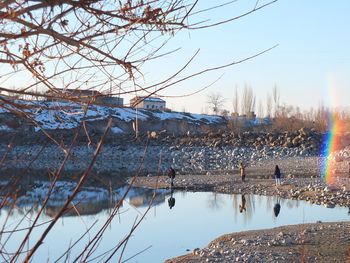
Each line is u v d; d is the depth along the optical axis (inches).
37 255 460.8
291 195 983.6
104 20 90.6
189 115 3491.6
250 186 1135.0
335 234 566.6
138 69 94.7
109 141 2454.5
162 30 93.0
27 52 87.6
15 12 80.6
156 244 580.1
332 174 1310.3
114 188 1155.9
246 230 659.4
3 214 407.8
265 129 3053.6
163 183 1261.1
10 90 82.5
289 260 463.2
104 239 591.2
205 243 592.7
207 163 2012.8
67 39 87.2
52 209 518.9
